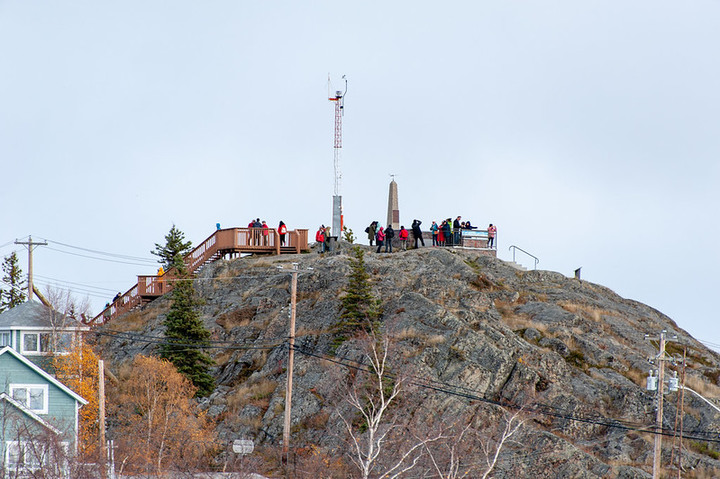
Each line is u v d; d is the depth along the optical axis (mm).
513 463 47219
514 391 53688
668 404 53500
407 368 53031
